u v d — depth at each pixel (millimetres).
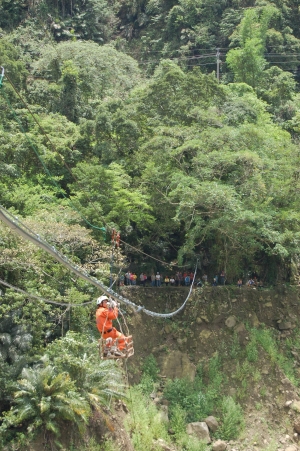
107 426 30578
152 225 41281
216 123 43219
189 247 38000
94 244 35312
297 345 40719
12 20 78375
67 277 33938
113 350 19547
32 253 32000
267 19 71938
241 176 39375
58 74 63031
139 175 43000
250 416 36531
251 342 39281
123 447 30812
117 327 37594
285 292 42812
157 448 32562
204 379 37656
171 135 42094
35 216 35750
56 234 33875
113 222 38781
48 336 31969
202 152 39781
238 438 35344
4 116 47875
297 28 80562
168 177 39875
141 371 37156
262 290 42469
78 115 55469
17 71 54594
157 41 82438
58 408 27641
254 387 37750
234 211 36438
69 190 44875
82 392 29328
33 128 47562
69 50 63250
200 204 37281
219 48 74750
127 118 45469
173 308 40125
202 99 46188
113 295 17562
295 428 36562
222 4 81438
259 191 38438
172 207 40438
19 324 30453
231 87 58500
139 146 43938
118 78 65000
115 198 39375
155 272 41906
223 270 42344
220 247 41719
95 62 63344
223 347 39031
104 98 62094
